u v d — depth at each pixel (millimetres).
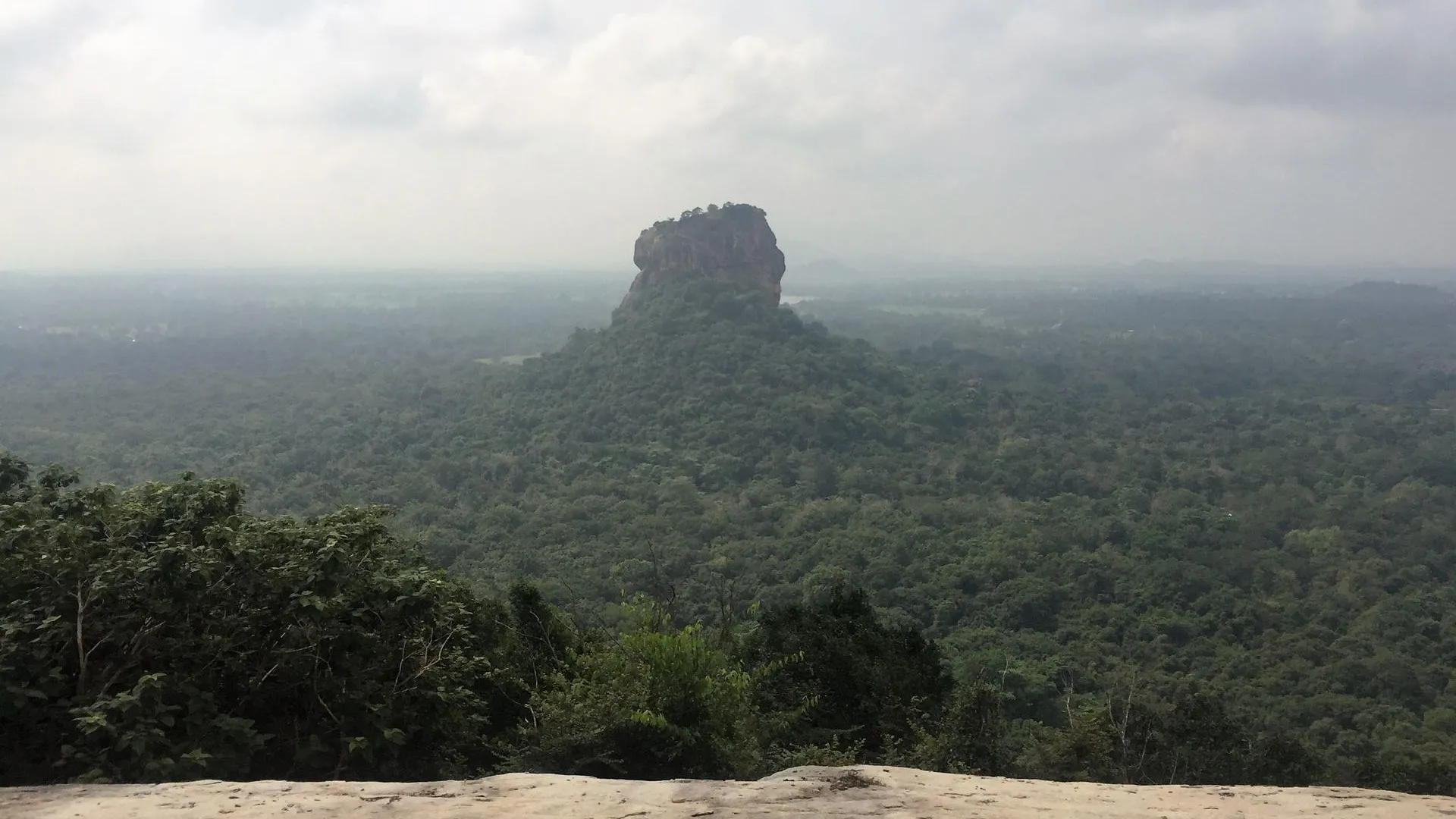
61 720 4535
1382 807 3334
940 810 3271
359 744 4973
